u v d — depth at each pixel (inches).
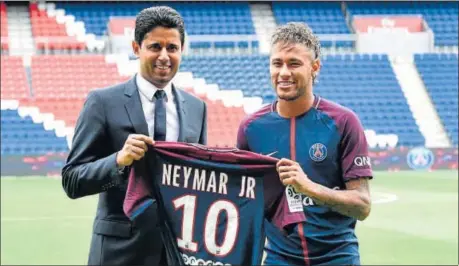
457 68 1053.2
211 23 1115.3
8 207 567.2
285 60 155.0
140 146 155.6
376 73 1040.8
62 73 972.6
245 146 166.6
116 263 169.9
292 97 156.6
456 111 989.2
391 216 532.7
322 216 159.2
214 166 156.5
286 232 156.6
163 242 165.3
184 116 177.0
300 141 159.9
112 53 1040.2
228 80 1010.7
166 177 158.6
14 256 389.4
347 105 994.1
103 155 171.5
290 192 154.6
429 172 837.2
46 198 617.0
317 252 159.3
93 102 170.7
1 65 965.8
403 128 961.5
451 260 383.9
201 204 158.1
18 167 785.6
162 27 167.0
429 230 475.8
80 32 1055.6
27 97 922.1
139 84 174.2
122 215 170.4
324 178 159.3
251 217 156.0
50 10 1082.1
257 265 155.4
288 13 1143.0
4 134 864.9
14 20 1061.1
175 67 170.7
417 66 1054.4
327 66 1039.0
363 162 157.0
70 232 462.6
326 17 1142.3
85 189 161.8
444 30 1116.5
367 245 424.8
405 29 1088.2
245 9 1147.9
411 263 376.2
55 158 795.4
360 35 1081.4
